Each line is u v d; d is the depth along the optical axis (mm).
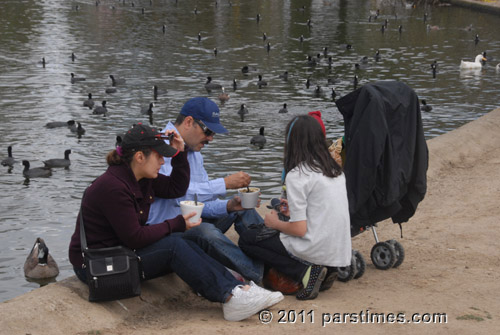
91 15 46031
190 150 5621
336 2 60188
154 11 49750
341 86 26109
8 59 29547
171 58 31297
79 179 15258
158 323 4742
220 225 5809
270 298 4668
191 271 4785
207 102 5543
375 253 6074
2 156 16766
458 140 10836
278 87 25828
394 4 59188
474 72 29188
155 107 22281
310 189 4938
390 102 5535
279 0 60219
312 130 4969
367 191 5441
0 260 10727
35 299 4562
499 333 4215
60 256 10914
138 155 4762
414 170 5883
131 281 4652
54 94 23562
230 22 45062
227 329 4418
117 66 28953
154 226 4852
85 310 4609
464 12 53469
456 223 7336
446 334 4223
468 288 5289
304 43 37062
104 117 20875
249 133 19141
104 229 4770
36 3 51344
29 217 12742
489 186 8719
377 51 32469
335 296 5254
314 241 4965
